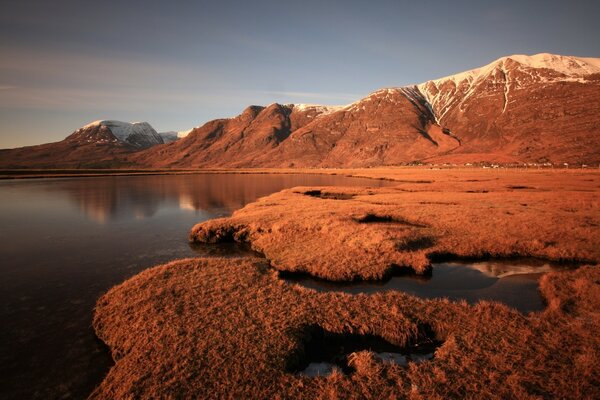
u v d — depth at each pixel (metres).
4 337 12.84
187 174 155.12
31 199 57.75
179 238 29.53
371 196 50.06
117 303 14.59
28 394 9.80
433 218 30.52
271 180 112.00
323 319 12.59
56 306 15.62
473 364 9.78
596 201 38.59
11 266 21.84
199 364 9.93
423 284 17.28
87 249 26.05
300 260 19.72
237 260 19.78
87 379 10.44
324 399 8.65
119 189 76.94
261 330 11.68
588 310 13.01
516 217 29.84
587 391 8.55
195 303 13.78
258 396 8.74
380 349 11.36
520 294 15.94
